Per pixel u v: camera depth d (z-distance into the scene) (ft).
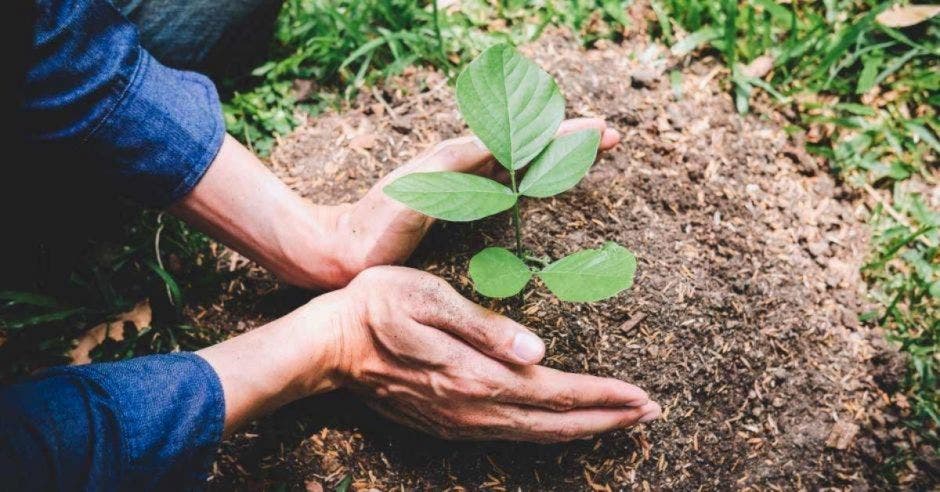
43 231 2.58
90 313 2.53
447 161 2.34
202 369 2.14
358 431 2.43
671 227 2.56
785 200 2.67
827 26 2.84
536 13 2.91
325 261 2.38
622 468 2.38
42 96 2.12
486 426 2.29
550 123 2.13
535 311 2.43
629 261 2.05
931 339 2.58
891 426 2.49
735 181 2.66
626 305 2.45
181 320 2.55
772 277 2.55
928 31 2.89
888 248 2.68
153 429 2.05
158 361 2.12
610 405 2.29
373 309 2.26
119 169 2.25
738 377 2.45
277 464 2.39
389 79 2.81
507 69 2.13
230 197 2.33
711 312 2.47
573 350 2.41
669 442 2.40
